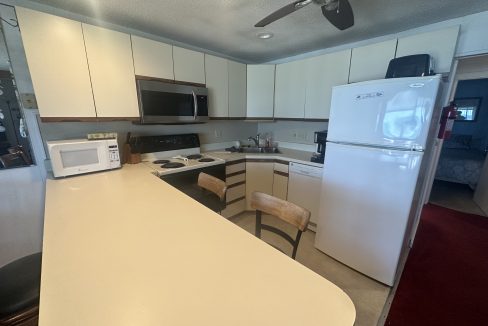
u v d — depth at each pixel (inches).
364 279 70.6
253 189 110.8
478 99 187.5
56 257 29.1
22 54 63.7
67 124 73.4
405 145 59.0
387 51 77.4
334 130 73.5
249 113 116.0
